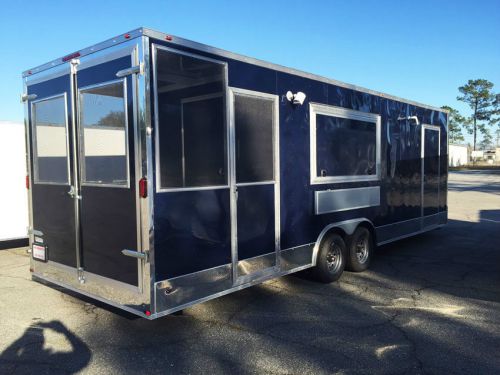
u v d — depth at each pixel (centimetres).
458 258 709
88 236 399
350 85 579
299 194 499
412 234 739
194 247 375
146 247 341
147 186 337
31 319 432
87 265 404
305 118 505
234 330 406
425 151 773
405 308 466
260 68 442
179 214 361
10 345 374
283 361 345
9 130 701
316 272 542
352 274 605
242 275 426
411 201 732
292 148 487
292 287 540
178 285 362
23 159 716
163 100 347
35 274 476
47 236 454
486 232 973
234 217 413
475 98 7062
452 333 399
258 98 440
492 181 3059
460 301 490
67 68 407
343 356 353
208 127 387
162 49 347
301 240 505
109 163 370
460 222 1136
